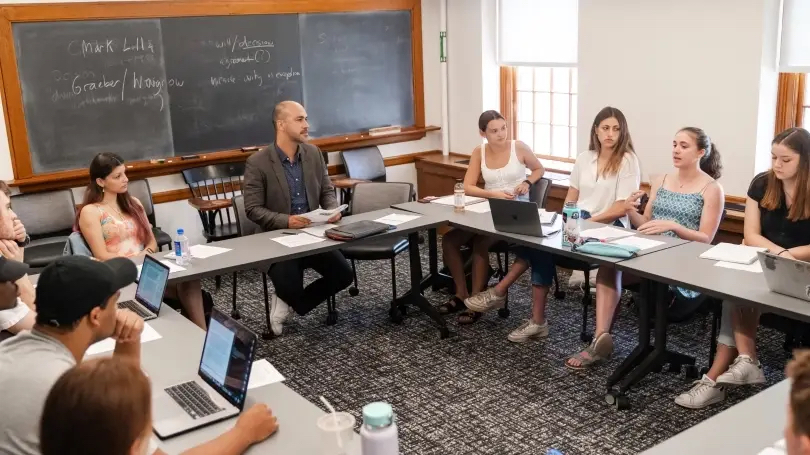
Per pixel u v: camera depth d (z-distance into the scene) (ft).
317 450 6.46
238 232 15.10
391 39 21.67
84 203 12.71
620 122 14.05
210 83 19.02
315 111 20.75
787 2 14.92
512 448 10.42
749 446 6.30
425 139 22.91
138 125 18.22
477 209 14.88
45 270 6.22
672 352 11.93
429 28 22.15
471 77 21.56
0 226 10.25
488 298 14.64
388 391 12.37
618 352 13.48
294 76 20.22
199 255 12.44
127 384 4.46
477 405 11.72
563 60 19.43
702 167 13.25
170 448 6.63
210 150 19.30
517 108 21.53
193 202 17.87
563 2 19.15
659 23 16.65
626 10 17.22
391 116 22.11
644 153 17.61
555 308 15.85
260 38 19.51
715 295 9.64
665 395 11.75
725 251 11.21
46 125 17.12
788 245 11.58
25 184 16.94
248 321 15.88
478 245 15.16
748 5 15.05
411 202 15.92
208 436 6.82
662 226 12.31
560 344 13.94
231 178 19.54
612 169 14.16
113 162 12.55
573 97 19.92
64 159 17.46
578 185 14.76
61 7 16.80
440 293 17.12
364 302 16.67
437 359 13.55
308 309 14.83
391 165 22.31
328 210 14.20
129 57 17.84
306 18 20.12
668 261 10.94
